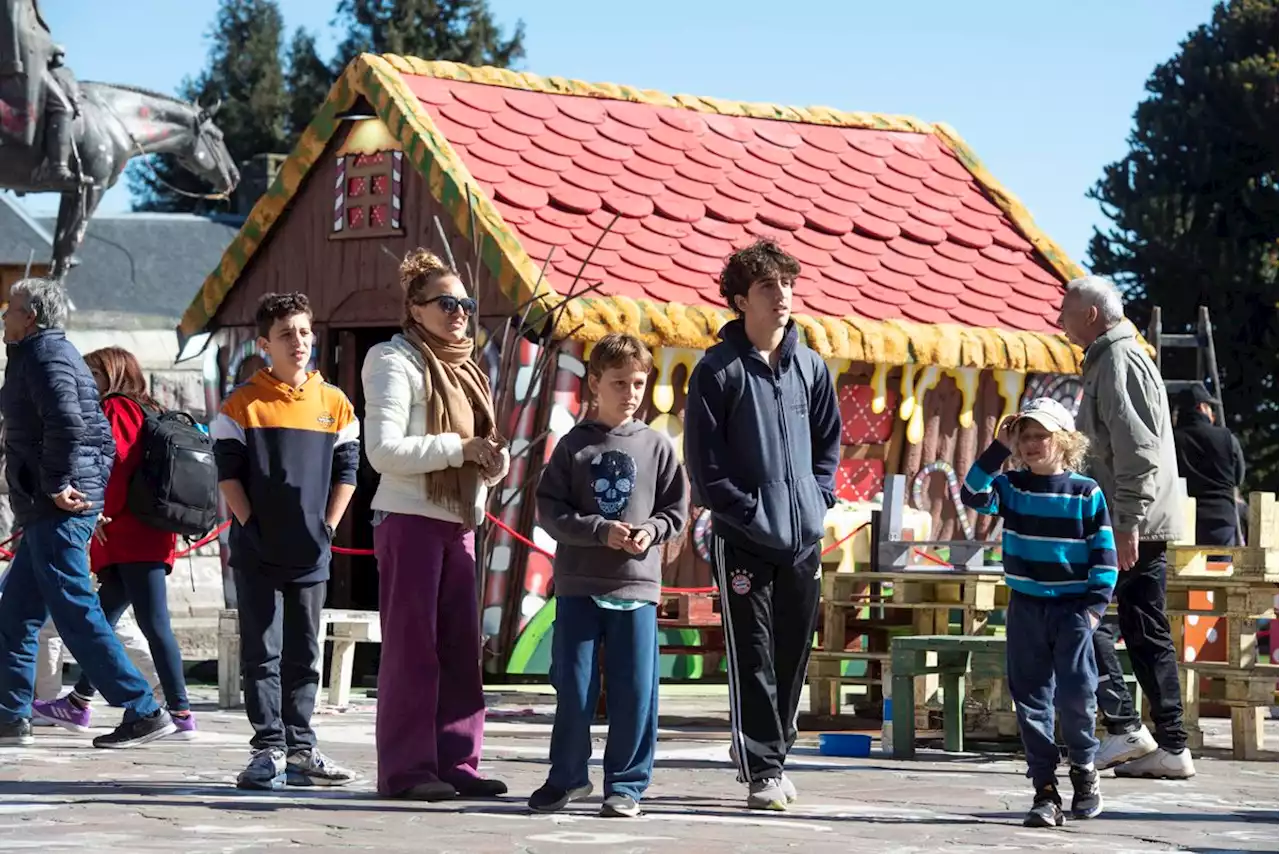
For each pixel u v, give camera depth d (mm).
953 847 7832
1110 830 8516
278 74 87562
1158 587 10938
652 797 9320
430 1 78312
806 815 8758
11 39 27609
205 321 18672
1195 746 12719
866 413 17250
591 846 7566
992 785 10266
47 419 11039
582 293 14758
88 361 11914
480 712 9289
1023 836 8242
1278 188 46719
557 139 17688
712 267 16875
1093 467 10883
